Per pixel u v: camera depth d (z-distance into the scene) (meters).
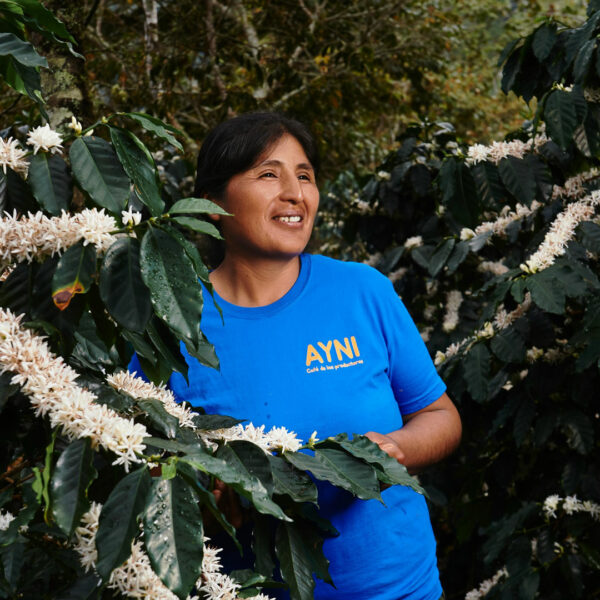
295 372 1.28
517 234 2.38
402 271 3.00
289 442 1.03
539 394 2.05
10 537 0.79
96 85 4.52
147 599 0.81
